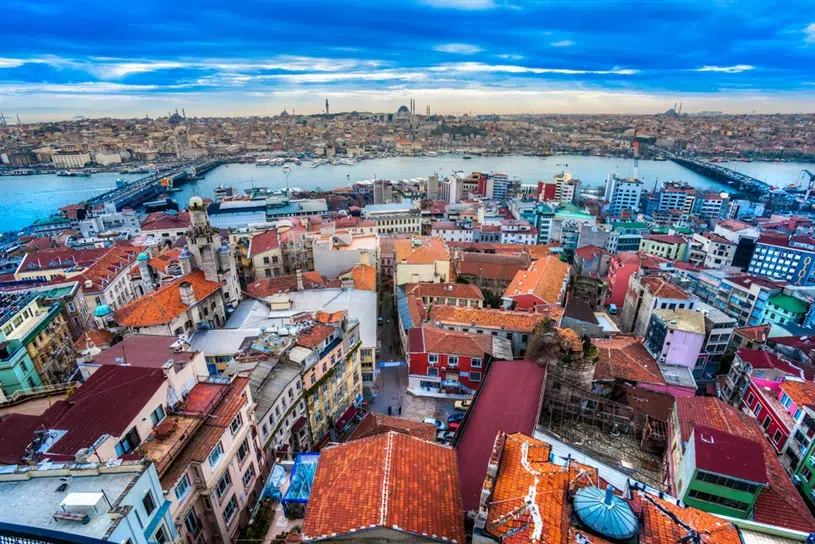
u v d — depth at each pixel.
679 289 84.75
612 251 142.25
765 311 92.12
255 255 101.69
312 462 38.75
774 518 34.00
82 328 78.81
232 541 35.53
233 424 37.09
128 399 32.38
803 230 147.62
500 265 109.81
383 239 134.12
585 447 45.97
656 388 60.12
